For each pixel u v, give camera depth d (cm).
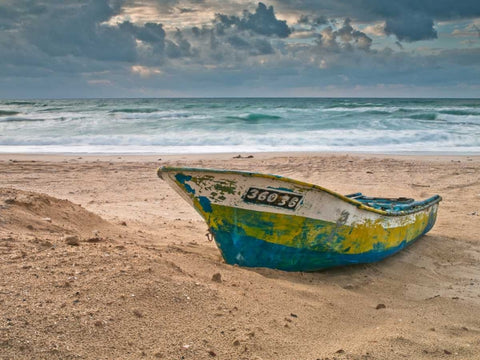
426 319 393
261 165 1312
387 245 556
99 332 280
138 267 360
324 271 516
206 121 2569
